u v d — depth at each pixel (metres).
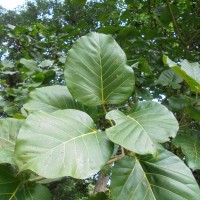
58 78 1.60
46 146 0.49
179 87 1.14
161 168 0.56
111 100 0.67
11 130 0.65
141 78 1.27
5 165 0.56
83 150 0.50
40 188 0.56
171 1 1.87
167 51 1.48
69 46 1.97
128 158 0.57
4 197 0.52
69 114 0.57
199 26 1.63
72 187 4.98
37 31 2.08
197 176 1.72
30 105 0.69
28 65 1.56
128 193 0.53
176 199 0.52
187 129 0.86
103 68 0.69
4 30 2.14
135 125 0.55
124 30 1.35
